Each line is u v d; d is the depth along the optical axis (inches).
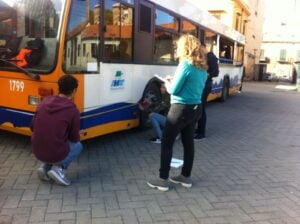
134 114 307.6
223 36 590.2
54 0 226.1
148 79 325.1
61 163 194.4
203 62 188.2
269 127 412.5
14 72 233.3
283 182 224.1
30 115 230.2
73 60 229.6
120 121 287.3
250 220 169.8
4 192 182.9
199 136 321.1
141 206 176.6
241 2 1301.7
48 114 186.7
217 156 271.4
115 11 268.4
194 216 169.8
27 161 227.8
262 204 188.7
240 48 761.0
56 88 221.1
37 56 226.2
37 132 187.0
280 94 958.4
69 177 208.5
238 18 1332.4
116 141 294.7
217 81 585.9
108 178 210.5
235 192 202.2
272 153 292.7
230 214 174.4
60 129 185.9
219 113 501.4
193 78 186.1
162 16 345.7
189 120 192.2
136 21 297.9
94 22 246.1
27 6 233.1
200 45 189.5
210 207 180.7
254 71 1907.0
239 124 418.6
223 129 380.2
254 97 800.3
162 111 353.1
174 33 376.2
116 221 160.1
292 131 395.9
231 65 675.4
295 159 279.0
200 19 460.8
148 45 320.5
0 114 243.4
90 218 161.3
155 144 290.2
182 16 395.5
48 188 190.5
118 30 274.1
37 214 162.2
